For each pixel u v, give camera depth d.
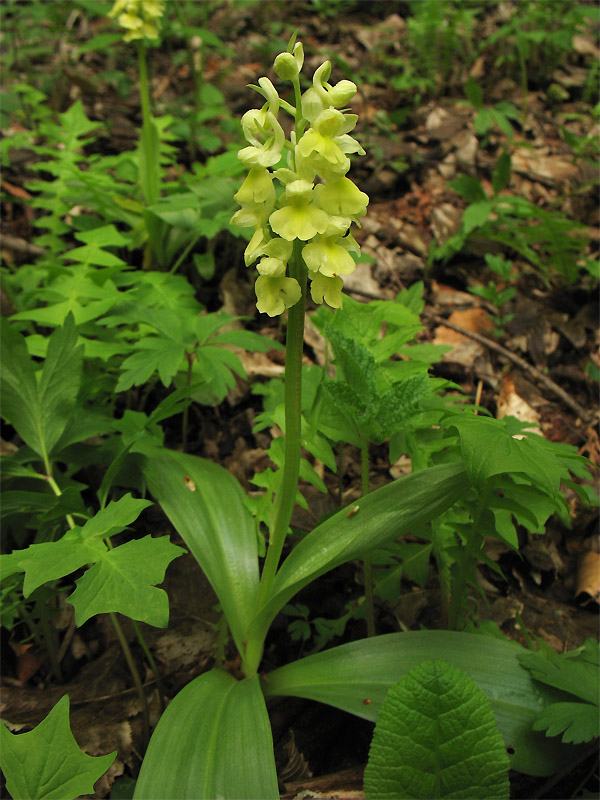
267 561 0.26
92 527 0.22
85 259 0.37
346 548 0.23
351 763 0.28
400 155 0.60
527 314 0.50
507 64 0.77
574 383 0.47
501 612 0.33
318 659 0.26
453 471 0.23
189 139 0.59
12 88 0.64
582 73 0.79
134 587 0.20
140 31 0.44
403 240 0.54
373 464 0.40
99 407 0.34
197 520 0.29
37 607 0.29
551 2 0.71
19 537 0.32
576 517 0.38
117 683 0.30
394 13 0.88
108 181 0.47
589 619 0.33
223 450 0.41
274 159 0.20
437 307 0.50
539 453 0.22
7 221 0.52
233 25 0.83
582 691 0.23
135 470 0.31
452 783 0.21
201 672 0.30
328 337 0.25
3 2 0.68
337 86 0.20
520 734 0.23
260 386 0.39
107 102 0.69
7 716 0.28
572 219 0.59
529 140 0.68
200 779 0.21
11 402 0.29
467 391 0.45
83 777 0.20
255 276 0.50
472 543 0.26
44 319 0.33
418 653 0.25
